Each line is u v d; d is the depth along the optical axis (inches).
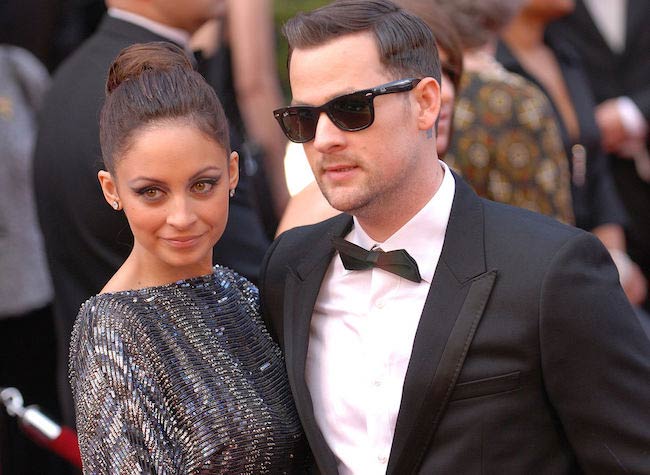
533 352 235.5
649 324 451.8
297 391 252.7
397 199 249.0
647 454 236.2
